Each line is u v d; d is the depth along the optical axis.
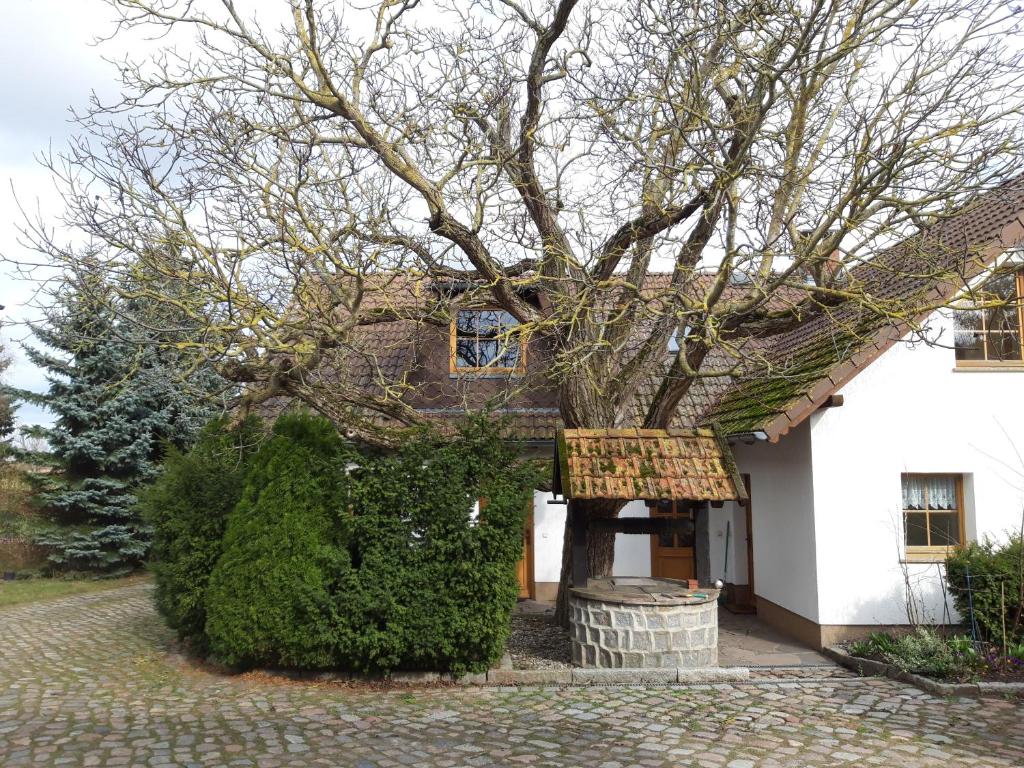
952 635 8.79
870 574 9.02
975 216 10.22
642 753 5.44
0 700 6.77
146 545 15.65
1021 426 9.35
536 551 12.47
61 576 15.77
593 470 7.95
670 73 8.54
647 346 9.11
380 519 7.50
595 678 7.53
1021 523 9.21
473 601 7.37
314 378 8.41
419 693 7.14
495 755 5.37
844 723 6.20
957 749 5.57
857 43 7.36
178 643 9.35
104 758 5.22
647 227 8.77
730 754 5.43
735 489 7.90
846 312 10.93
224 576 7.72
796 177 8.34
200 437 9.40
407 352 12.59
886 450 9.22
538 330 8.51
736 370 7.68
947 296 8.63
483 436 7.84
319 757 5.29
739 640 9.62
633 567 12.44
